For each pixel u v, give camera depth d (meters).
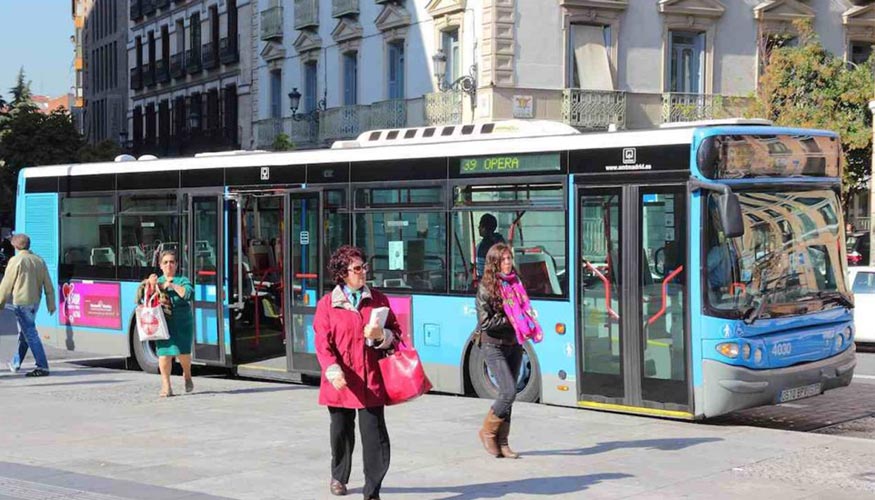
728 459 10.14
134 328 18.20
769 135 12.32
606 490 8.92
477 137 14.23
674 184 12.07
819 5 36.75
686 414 11.92
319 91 41.34
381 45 37.53
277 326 16.31
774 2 35.84
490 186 13.80
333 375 8.08
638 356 12.34
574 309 12.97
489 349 10.11
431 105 34.59
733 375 11.66
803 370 12.20
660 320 12.16
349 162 15.27
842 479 9.30
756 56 35.91
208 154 17.25
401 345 8.31
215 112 51.28
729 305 11.72
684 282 11.94
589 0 33.22
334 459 8.71
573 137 13.01
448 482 9.22
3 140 55.56
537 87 32.84
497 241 13.71
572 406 13.04
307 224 15.73
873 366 19.02
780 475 9.47
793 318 12.20
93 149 55.06
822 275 12.70
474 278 13.95
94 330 18.89
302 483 9.22
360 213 15.15
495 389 13.84
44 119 55.53
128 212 18.33
